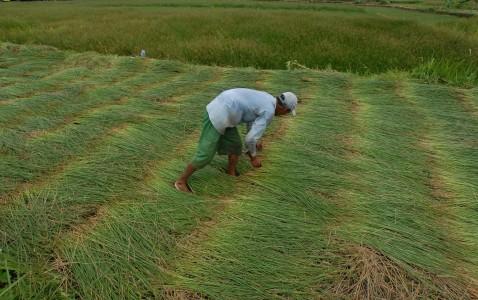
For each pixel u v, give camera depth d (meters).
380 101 7.40
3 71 9.05
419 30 14.99
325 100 7.39
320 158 4.94
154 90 7.60
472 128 6.12
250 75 8.98
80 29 14.88
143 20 17.05
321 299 3.00
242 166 4.71
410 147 5.45
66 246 3.40
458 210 4.13
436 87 7.96
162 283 3.10
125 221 3.65
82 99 6.89
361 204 4.09
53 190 4.07
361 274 3.18
